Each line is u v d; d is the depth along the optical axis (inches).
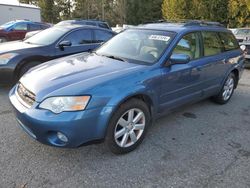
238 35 445.7
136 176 119.0
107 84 123.4
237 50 221.5
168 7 1017.5
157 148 142.6
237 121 184.1
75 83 121.5
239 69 222.8
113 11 1744.6
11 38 627.2
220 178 120.1
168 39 159.2
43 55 237.6
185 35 166.1
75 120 113.7
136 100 135.0
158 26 177.5
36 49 236.1
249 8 770.8
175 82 156.1
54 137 117.4
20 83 139.1
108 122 123.0
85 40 271.4
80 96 115.6
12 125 160.6
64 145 117.3
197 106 209.5
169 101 157.8
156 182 115.7
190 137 157.0
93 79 125.1
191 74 166.9
